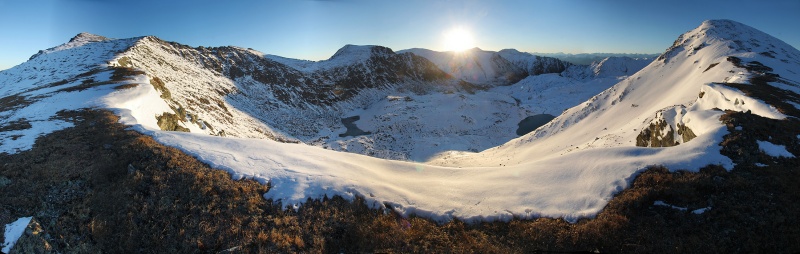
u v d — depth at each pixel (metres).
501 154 53.75
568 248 12.48
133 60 69.19
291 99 108.44
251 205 14.65
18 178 16.11
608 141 40.91
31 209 14.43
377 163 22.80
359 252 12.66
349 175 18.23
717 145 17.03
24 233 13.15
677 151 17.30
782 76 40.56
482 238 13.47
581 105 62.97
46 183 15.90
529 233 13.53
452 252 12.44
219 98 82.75
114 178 16.53
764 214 11.98
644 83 60.12
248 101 94.19
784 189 13.19
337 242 13.06
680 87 50.00
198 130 47.47
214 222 13.50
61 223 13.91
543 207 15.15
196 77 89.81
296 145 23.73
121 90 36.47
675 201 13.59
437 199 16.67
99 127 23.83
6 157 18.41
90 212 14.52
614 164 17.08
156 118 35.75
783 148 16.38
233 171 17.58
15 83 55.66
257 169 18.11
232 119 70.69
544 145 51.53
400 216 15.16
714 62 51.09
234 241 12.56
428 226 14.33
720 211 12.52
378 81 153.88
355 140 71.06
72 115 27.34
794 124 19.06
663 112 32.06
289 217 14.20
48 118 26.67
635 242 11.95
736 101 28.12
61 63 64.00
